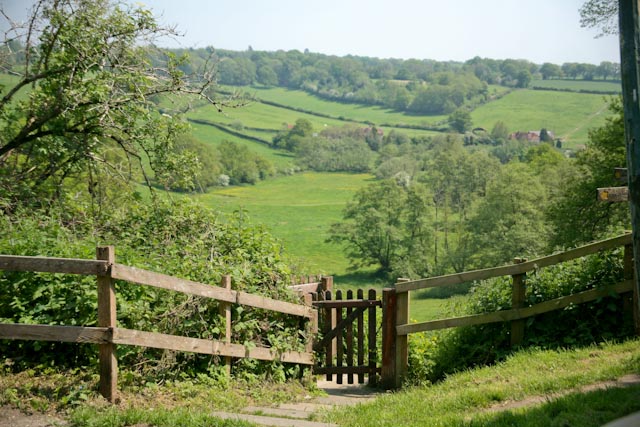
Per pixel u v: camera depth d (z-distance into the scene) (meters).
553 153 101.31
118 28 14.53
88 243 10.73
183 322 8.88
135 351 8.13
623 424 5.66
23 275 8.47
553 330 9.89
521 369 8.62
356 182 139.12
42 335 7.21
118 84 15.02
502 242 66.50
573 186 40.88
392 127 193.00
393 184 83.88
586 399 6.43
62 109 14.18
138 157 15.49
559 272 10.37
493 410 7.07
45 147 14.77
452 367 10.50
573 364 8.43
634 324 9.43
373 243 81.81
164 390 8.02
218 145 133.62
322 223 104.56
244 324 9.53
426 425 6.60
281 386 9.84
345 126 182.00
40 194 14.59
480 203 74.12
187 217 13.08
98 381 7.52
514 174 70.19
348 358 11.42
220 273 10.18
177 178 15.62
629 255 9.49
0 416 6.66
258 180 133.75
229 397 8.42
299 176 141.88
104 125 14.65
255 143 157.88
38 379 7.59
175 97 15.27
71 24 14.29
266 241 12.60
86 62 14.28
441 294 66.06
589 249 9.61
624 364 7.80
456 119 180.88
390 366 10.72
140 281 7.49
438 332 12.04
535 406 6.65
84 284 8.38
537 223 66.88
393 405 8.15
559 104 192.00
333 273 83.50
